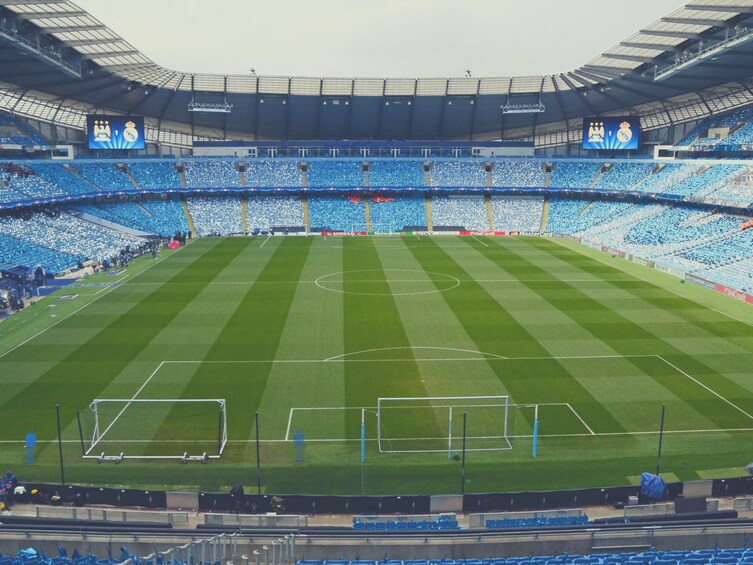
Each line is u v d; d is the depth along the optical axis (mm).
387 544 24000
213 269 79688
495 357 47031
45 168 104875
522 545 24062
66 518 27250
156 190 115312
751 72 90312
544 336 51781
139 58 91438
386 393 40875
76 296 65312
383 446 34531
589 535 24344
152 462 32906
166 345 49562
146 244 93438
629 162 121688
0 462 32594
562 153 134250
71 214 100750
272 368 44906
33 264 76000
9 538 23203
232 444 34625
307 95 119562
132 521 27141
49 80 92625
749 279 67562
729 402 39438
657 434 35688
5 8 66500
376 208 121500
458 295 65750
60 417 37406
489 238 109250
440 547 23953
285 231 113812
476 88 118812
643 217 104938
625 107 121062
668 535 24406
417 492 30438
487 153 132375
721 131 108438
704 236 87250
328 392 41031
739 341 50562
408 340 50875
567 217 117250
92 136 108250
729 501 29375
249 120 124188
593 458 33312
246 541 23766
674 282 72375
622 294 66250
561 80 114812
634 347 49125
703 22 72062
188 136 131875
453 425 36750
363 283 71438
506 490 30547
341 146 130125
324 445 34656
